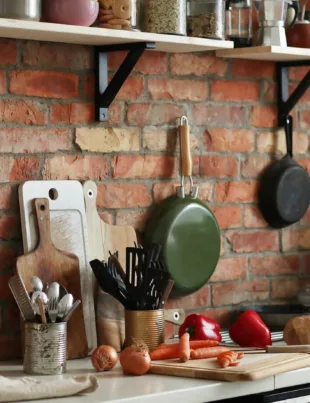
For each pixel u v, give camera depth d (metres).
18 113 2.65
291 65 3.25
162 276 2.66
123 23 2.59
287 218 3.27
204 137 3.10
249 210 3.23
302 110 3.39
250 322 2.78
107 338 2.76
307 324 2.76
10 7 2.37
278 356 2.55
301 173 3.29
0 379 2.12
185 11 2.73
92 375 2.17
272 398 2.40
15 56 2.63
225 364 2.38
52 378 2.36
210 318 3.05
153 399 2.15
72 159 2.77
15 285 2.41
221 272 3.16
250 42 3.02
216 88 3.12
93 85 2.81
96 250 2.79
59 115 2.74
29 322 2.41
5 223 2.63
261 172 3.26
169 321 2.89
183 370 2.37
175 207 2.96
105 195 2.86
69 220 2.72
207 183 3.11
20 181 2.66
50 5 2.47
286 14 3.09
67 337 2.64
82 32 2.47
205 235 3.03
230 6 2.99
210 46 2.78
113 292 2.65
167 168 3.01
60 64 2.73
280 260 3.33
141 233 2.96
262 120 3.25
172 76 3.00
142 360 2.38
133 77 2.91
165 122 2.99
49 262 2.64
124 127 2.89
